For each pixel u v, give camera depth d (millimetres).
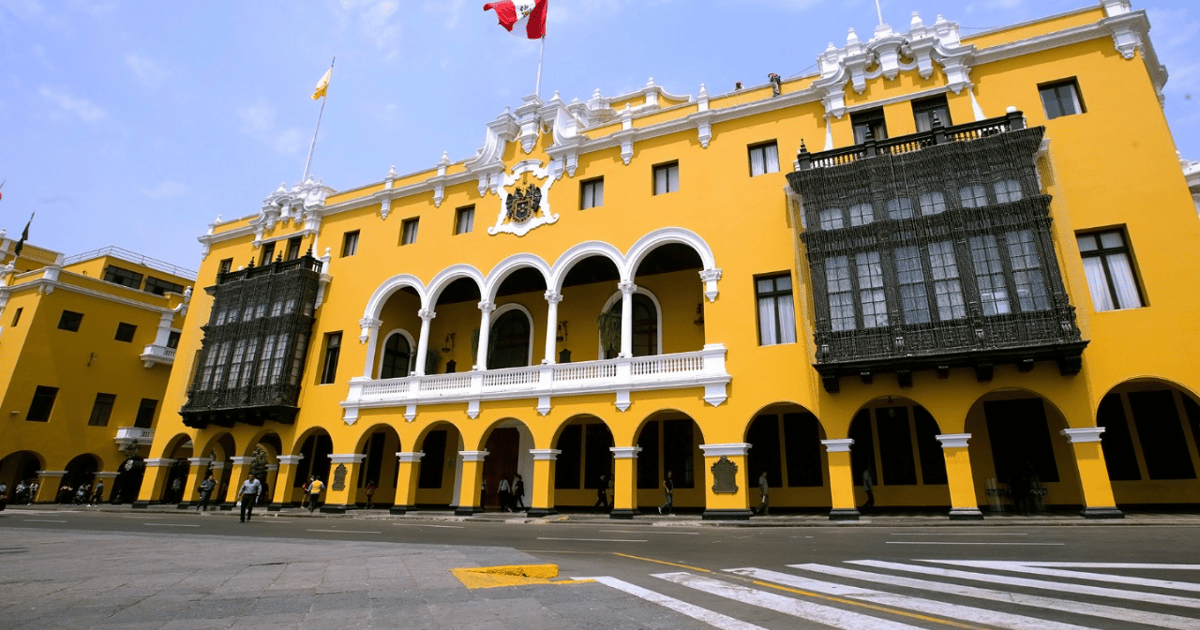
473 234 26766
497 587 6750
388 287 28094
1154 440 18906
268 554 10188
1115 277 16922
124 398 40875
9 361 36438
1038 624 5199
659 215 22922
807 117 21703
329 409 27250
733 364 20094
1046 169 17891
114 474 39344
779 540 12820
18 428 35469
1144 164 17203
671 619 5328
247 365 28906
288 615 5289
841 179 19109
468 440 23578
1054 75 19000
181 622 5016
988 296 16703
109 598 6090
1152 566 7977
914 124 20125
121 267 45344
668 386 20641
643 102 35812
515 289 29172
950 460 16750
